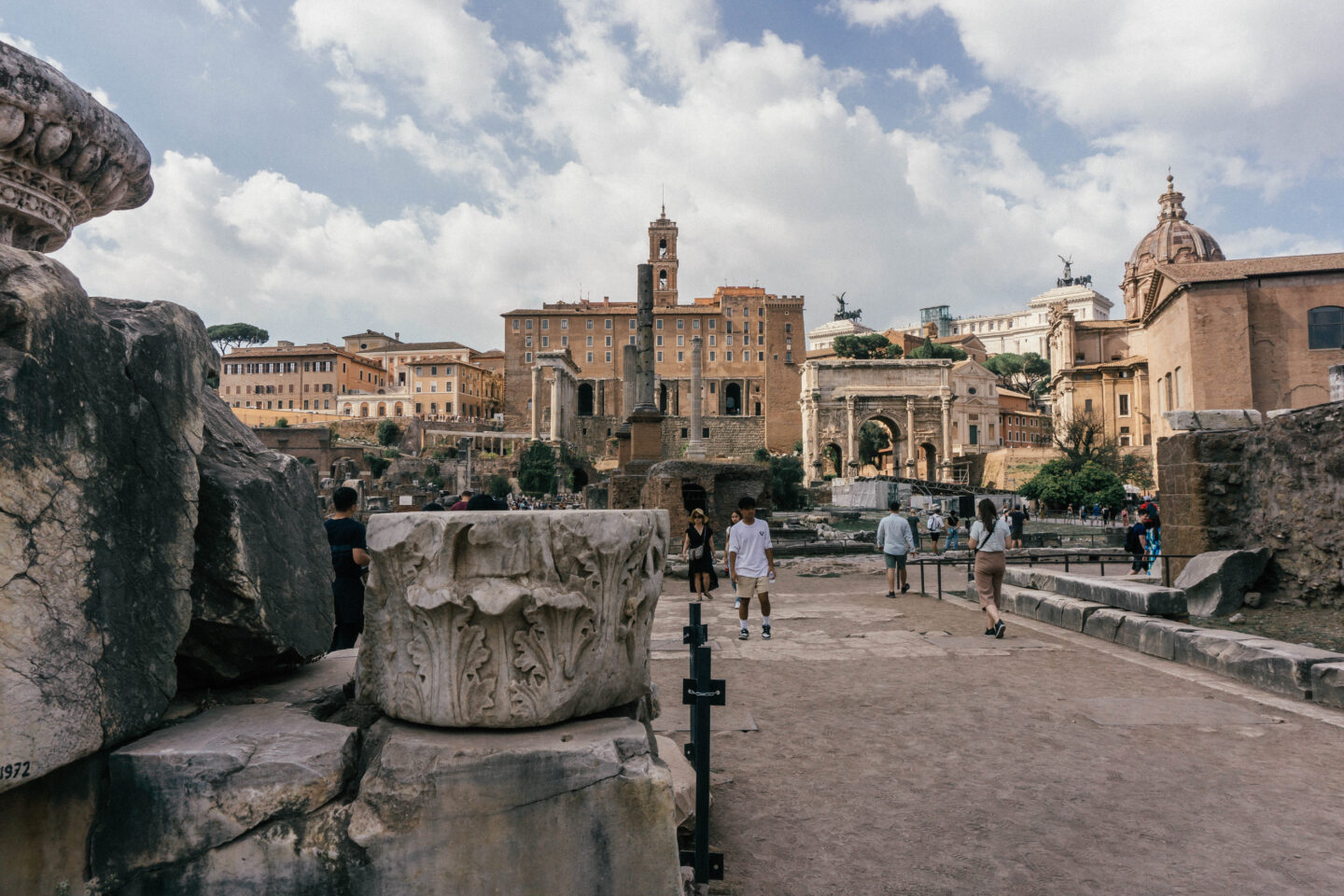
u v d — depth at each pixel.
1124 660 7.30
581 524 2.48
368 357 130.88
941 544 24.88
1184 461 9.73
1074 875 3.16
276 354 114.50
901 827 3.64
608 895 2.20
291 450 74.50
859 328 180.38
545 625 2.36
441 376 113.00
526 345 112.75
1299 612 8.15
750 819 3.74
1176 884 3.08
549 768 2.20
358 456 83.62
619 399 111.88
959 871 3.20
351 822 2.17
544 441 95.25
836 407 84.19
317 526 3.45
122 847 2.12
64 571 1.95
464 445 55.47
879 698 6.02
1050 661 7.31
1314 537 8.20
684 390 112.44
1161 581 10.34
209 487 2.65
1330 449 8.04
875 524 37.53
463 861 2.17
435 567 2.36
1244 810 3.78
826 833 3.57
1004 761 4.53
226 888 2.13
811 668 7.17
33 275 1.91
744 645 8.44
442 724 2.36
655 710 3.60
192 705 2.65
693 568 12.58
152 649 2.29
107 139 2.88
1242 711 5.45
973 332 186.12
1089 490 41.06
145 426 2.30
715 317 113.81
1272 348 37.03
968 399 98.19
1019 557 18.61
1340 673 5.44
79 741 1.98
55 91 2.56
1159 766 4.39
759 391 112.94
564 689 2.41
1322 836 3.48
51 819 2.08
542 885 2.18
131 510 2.22
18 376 1.81
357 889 2.15
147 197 3.50
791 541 23.59
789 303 112.56
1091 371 67.94
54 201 2.86
